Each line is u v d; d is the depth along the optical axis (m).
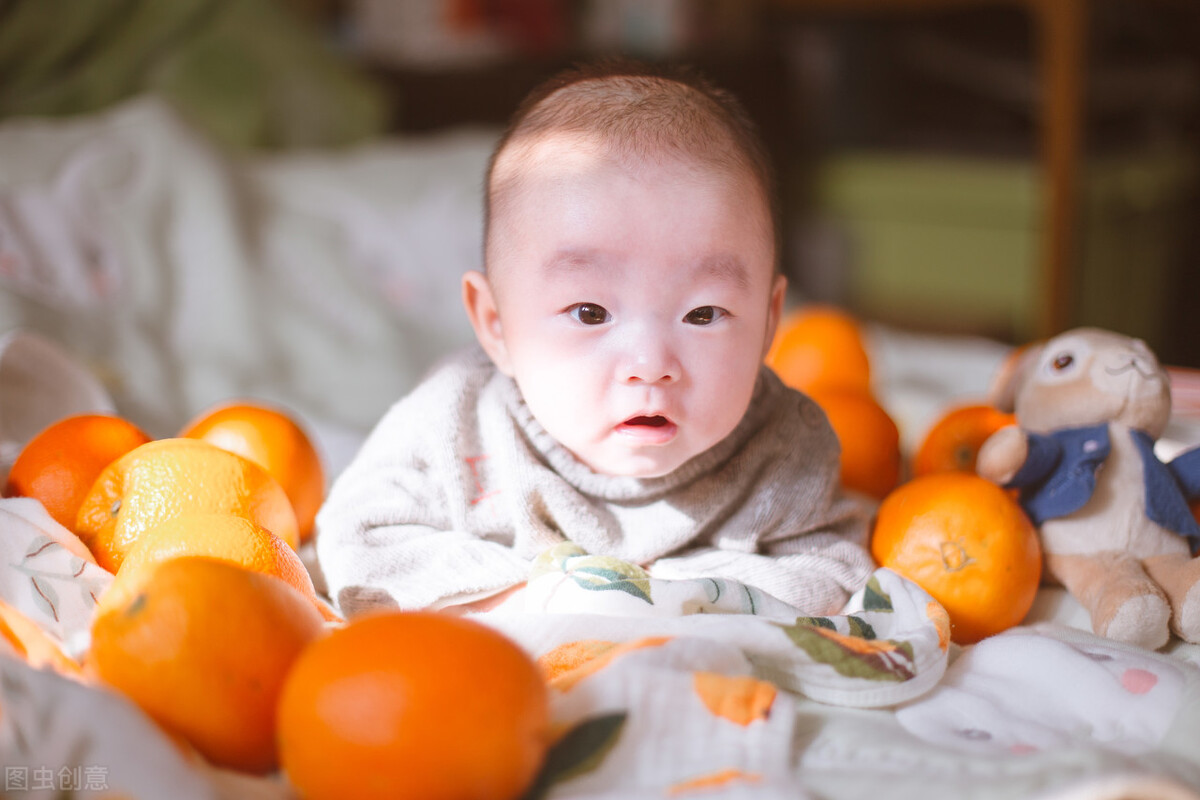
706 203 0.70
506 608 0.75
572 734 0.55
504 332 0.76
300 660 0.51
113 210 1.47
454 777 0.48
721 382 0.72
